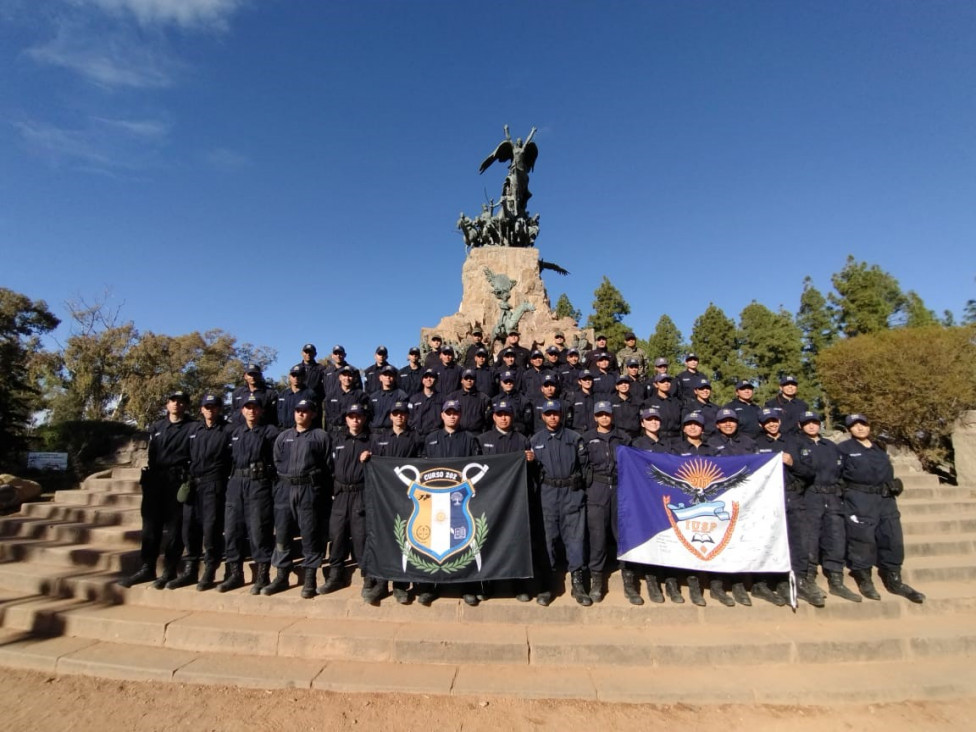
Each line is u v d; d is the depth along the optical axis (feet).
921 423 67.36
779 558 20.85
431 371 29.04
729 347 155.43
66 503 33.45
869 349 77.15
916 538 27.94
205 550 22.58
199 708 16.11
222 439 23.29
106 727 15.21
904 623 20.65
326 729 14.98
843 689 16.81
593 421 29.58
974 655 19.26
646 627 20.01
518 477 20.99
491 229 104.78
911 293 144.66
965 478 47.60
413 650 18.40
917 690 17.01
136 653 19.11
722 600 20.94
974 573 24.53
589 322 173.58
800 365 139.95
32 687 17.53
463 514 20.85
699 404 30.04
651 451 22.76
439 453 22.88
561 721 15.48
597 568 21.36
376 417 28.63
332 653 18.67
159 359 132.87
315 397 31.83
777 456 21.79
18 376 83.30
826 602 21.27
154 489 23.36
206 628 19.58
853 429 23.17
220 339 153.17
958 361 67.21
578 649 18.25
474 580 20.27
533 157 108.37
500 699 16.43
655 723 15.51
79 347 122.11
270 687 17.12
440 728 15.10
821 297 153.28
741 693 16.61
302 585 22.66
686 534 21.25
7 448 74.43
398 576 20.48
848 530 22.39
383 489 21.38
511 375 31.09
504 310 76.69
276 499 22.45
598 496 21.97
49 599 22.81
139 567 24.61
